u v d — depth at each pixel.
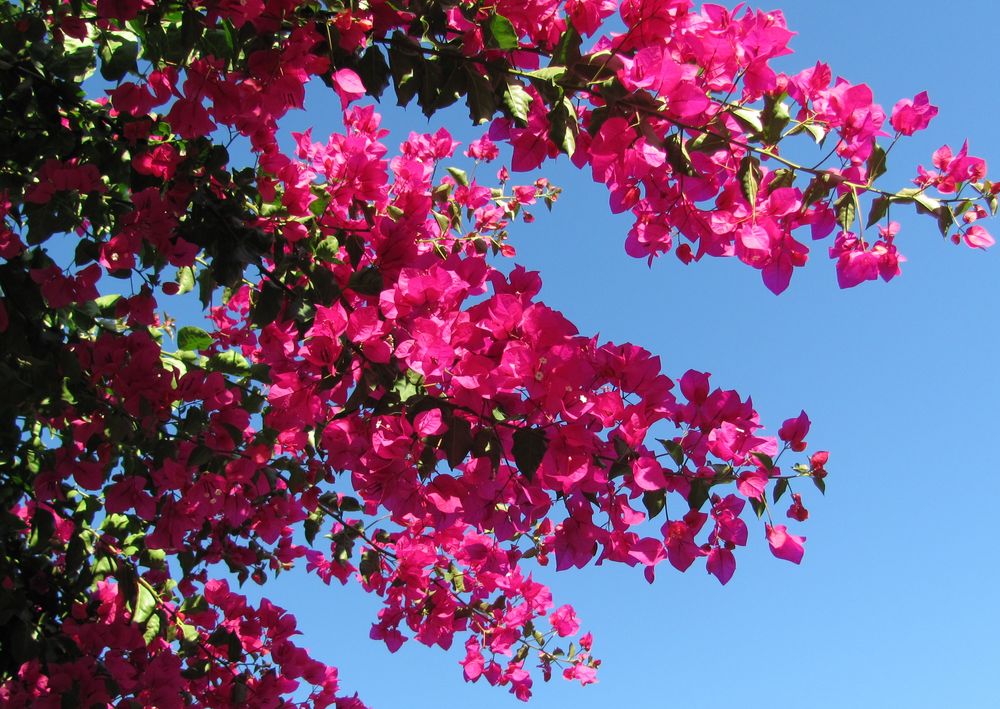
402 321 2.25
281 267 2.63
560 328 2.05
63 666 2.88
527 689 4.18
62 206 2.59
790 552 2.36
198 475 2.90
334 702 4.05
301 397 2.42
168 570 3.90
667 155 2.19
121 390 2.56
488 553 3.27
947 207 2.12
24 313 2.60
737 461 2.29
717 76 2.15
